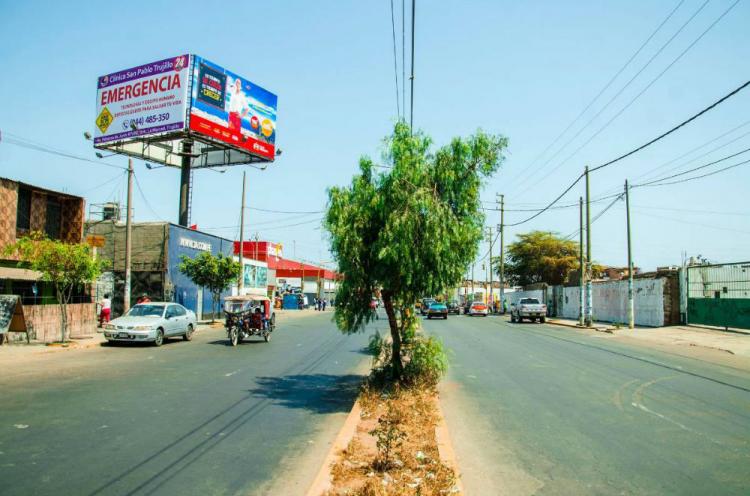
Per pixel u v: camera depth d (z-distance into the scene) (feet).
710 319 90.63
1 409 30.40
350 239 35.14
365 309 38.34
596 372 46.65
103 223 112.98
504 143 36.60
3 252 65.46
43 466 20.42
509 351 63.93
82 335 76.74
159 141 127.13
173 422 27.81
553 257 242.99
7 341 64.59
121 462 21.03
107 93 125.39
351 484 18.04
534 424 28.04
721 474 20.15
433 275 35.19
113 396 34.55
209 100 121.90
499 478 19.79
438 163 36.37
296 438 25.11
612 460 21.88
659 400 34.17
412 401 31.73
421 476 18.84
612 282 123.24
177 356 57.72
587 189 114.42
